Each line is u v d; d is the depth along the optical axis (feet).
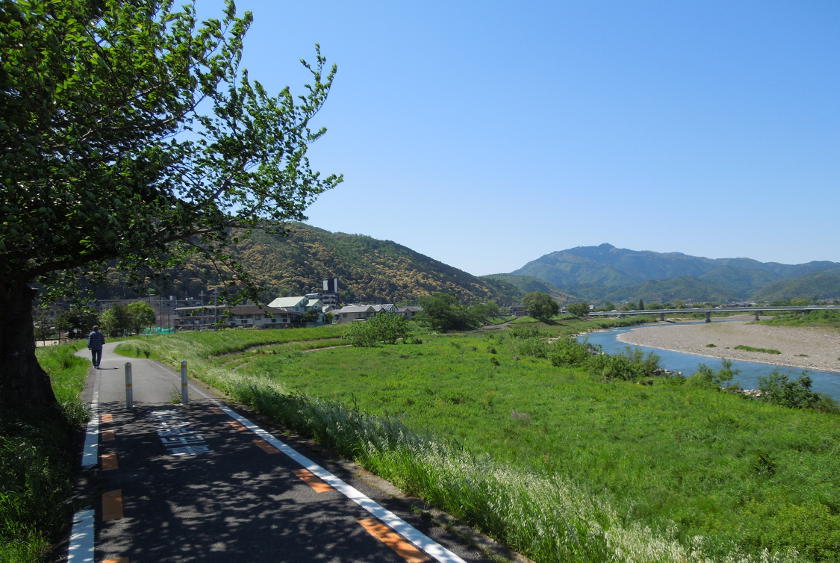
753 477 33.78
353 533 14.99
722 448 41.06
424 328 297.33
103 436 28.43
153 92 26.18
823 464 35.76
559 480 23.13
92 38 23.24
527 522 14.84
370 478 20.47
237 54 27.50
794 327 284.41
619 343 250.57
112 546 14.43
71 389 44.09
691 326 368.48
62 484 19.11
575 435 45.39
